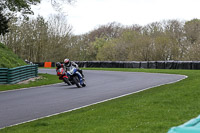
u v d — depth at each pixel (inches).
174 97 392.2
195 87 473.7
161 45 2095.2
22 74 798.5
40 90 585.0
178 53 2105.1
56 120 278.7
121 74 1005.8
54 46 2385.6
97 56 2672.2
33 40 2423.7
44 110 355.9
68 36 2442.2
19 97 486.9
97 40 2984.7
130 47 2332.7
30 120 301.1
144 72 1087.6
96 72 1169.4
